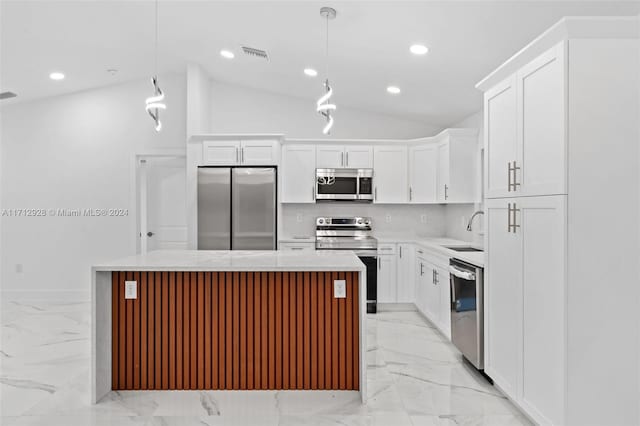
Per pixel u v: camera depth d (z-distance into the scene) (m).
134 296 2.74
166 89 5.47
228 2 3.29
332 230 5.49
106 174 5.52
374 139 5.53
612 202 1.95
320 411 2.46
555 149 2.01
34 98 5.42
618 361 1.94
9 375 2.97
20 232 5.50
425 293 4.50
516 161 2.39
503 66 2.46
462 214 4.97
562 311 1.95
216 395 2.66
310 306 2.77
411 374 3.02
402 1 2.73
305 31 3.50
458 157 4.64
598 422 1.94
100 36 4.06
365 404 2.54
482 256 3.21
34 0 3.36
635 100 1.94
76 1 3.38
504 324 2.54
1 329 4.14
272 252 3.39
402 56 3.61
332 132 5.61
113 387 2.74
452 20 2.82
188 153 4.97
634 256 1.95
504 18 2.61
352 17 3.09
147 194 5.58
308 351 2.77
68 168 5.51
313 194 5.22
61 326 4.25
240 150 4.95
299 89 5.25
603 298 1.94
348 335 2.77
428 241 4.83
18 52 4.20
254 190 4.83
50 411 2.43
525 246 2.29
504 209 2.53
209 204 4.82
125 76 5.29
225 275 2.76
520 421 2.34
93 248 5.53
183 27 3.90
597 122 1.94
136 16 3.67
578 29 1.91
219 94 5.59
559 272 1.97
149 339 2.75
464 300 3.16
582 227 1.94
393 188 5.25
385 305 5.08
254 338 2.76
